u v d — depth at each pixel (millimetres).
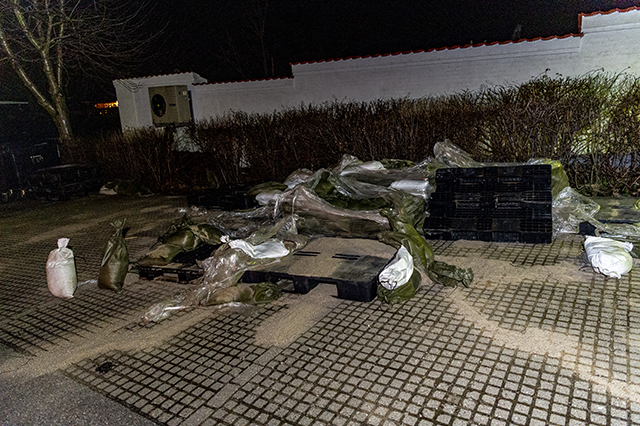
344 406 2797
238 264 4555
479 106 8367
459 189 6047
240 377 3203
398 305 4074
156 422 2811
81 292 5156
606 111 7148
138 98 16469
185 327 4035
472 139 8094
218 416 2814
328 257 4797
